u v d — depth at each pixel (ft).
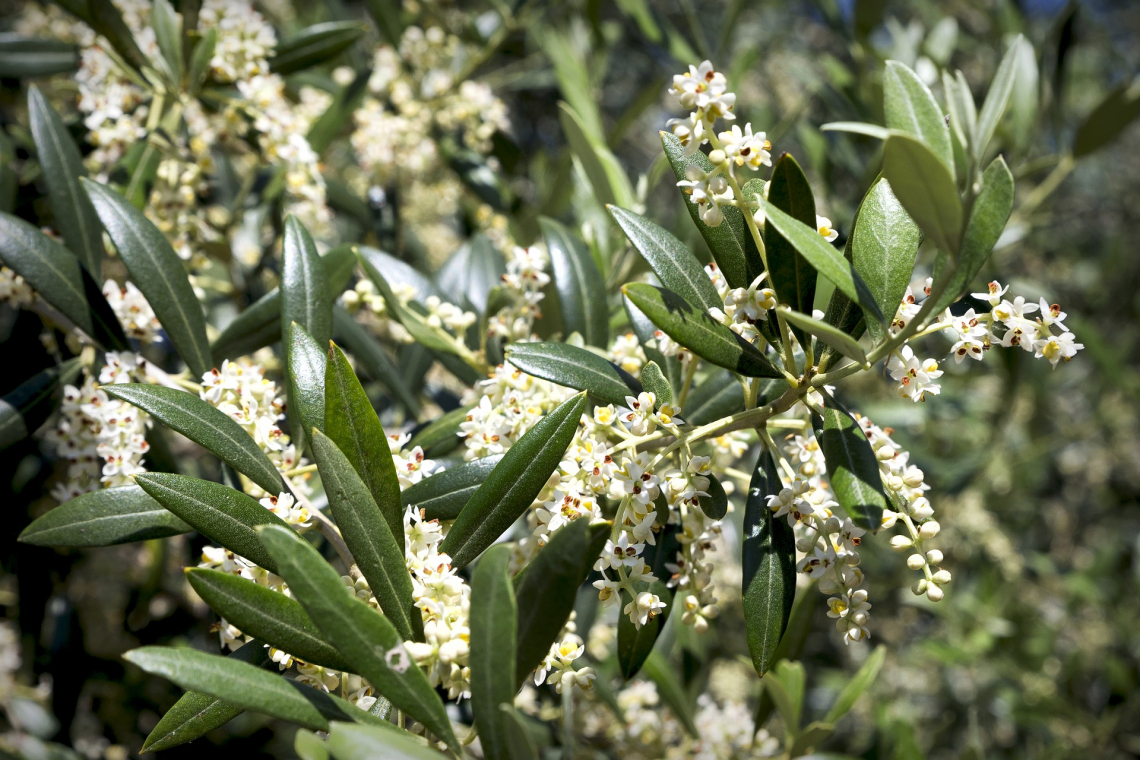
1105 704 4.08
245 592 1.49
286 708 1.44
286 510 1.59
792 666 2.06
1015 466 4.64
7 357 1.97
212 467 2.70
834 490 1.51
